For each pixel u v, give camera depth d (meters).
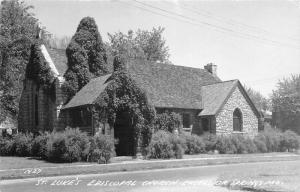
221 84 47.78
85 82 43.28
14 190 18.34
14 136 41.22
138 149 36.19
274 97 60.38
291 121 59.00
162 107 42.06
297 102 58.66
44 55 44.78
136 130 36.28
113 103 35.91
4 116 58.78
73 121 40.50
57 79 42.19
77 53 43.19
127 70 36.91
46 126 43.50
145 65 47.44
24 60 59.50
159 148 35.59
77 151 31.19
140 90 36.88
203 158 35.41
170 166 28.97
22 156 37.56
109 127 35.94
